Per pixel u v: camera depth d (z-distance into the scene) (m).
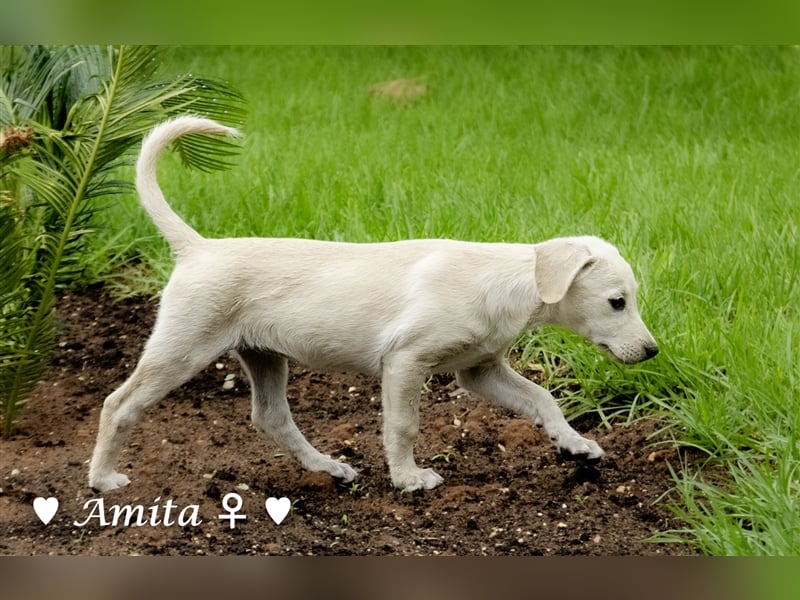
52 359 8.25
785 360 6.75
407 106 13.46
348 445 7.01
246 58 15.38
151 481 6.46
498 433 7.04
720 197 9.59
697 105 12.96
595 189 9.80
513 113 12.88
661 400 7.04
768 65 14.07
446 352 6.02
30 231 7.27
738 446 6.39
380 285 6.05
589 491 6.26
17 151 6.51
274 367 6.43
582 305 6.06
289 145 11.52
